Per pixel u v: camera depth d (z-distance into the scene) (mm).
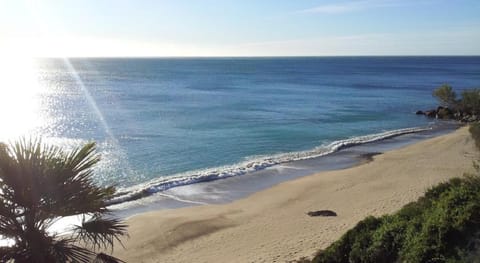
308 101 69125
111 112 54156
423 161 27922
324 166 28531
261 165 28516
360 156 31375
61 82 112000
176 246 15555
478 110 51969
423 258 8445
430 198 11898
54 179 6406
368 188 21906
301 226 16672
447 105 58000
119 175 26375
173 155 31562
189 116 51031
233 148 34031
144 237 16344
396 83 110938
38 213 6555
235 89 92000
